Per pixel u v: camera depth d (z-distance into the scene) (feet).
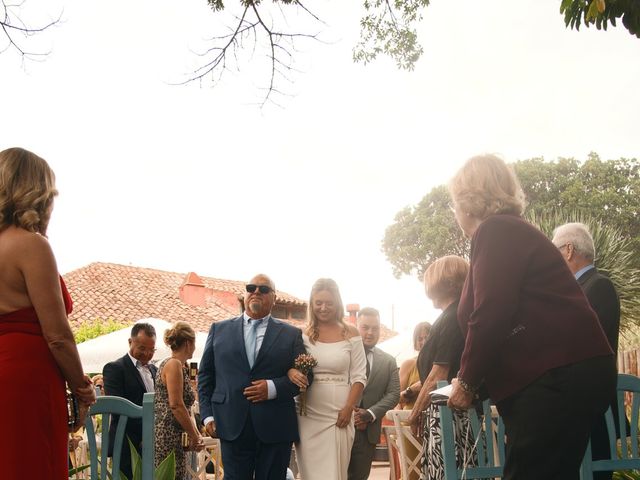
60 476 10.11
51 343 10.09
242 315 19.36
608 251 46.83
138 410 11.59
